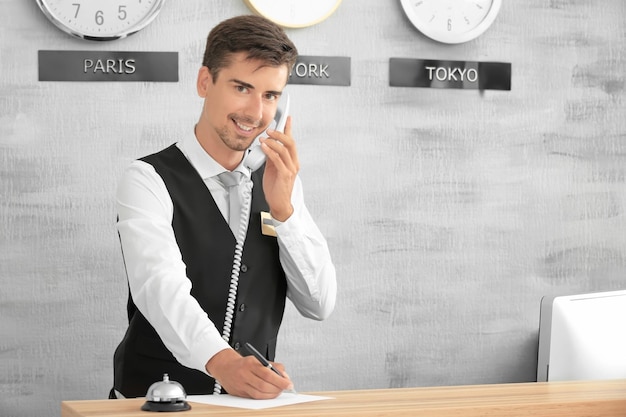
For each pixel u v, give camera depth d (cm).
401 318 379
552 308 235
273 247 255
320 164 367
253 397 196
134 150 349
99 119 345
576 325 234
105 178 347
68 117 343
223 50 228
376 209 374
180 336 207
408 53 376
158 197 239
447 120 382
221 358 202
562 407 194
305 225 249
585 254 400
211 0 354
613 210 403
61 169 343
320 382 369
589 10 397
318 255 250
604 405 198
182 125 354
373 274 374
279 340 364
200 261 244
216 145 246
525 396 203
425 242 381
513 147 390
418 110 378
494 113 388
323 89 366
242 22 228
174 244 229
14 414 341
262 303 252
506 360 392
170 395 179
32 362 342
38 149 341
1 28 336
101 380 349
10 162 338
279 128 250
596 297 240
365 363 374
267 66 226
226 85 229
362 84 371
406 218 378
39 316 342
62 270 344
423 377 382
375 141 373
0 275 339
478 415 187
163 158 248
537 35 392
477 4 379
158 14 349
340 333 371
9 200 339
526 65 391
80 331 346
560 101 395
